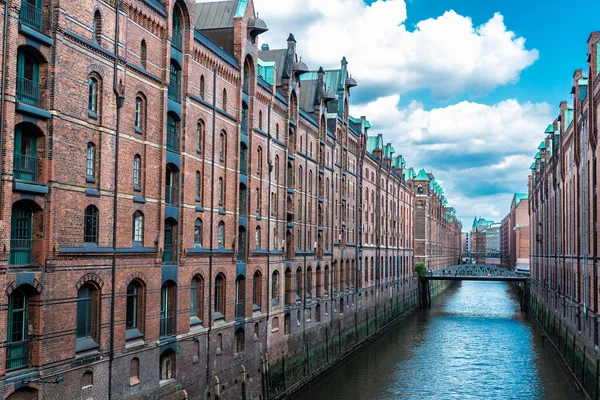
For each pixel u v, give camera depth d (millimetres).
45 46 20141
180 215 28719
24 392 19766
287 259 44094
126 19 24562
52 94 20297
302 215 47188
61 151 20859
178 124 28750
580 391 43219
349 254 61344
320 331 50438
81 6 21750
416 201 118375
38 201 20016
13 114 18578
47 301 20359
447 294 139750
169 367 28203
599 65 42500
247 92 36688
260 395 37750
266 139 39438
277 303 41438
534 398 42688
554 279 65125
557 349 58250
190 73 29344
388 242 81625
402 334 71500
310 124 48906
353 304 61938
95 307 23109
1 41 17969
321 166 51906
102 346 23188
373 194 74000
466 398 42312
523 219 167125
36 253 20156
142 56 26000
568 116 59969
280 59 45469
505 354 58531
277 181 41906
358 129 67312
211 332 31703
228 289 33875
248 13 36344
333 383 46000
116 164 23984
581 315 46094
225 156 33562
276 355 40625
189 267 29625
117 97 23953
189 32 28953
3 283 18406
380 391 43594
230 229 34188
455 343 64625
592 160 42594
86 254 22156
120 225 24297
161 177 26938
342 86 59438
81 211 22016
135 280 25531
